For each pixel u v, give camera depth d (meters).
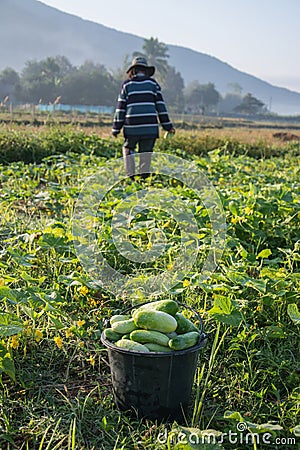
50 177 8.39
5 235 5.05
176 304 2.80
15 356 3.09
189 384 2.72
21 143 11.18
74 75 118.62
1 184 7.73
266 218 5.05
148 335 2.67
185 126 34.66
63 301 3.21
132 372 2.65
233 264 3.88
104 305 3.73
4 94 117.38
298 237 5.00
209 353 3.25
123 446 2.47
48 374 3.04
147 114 8.11
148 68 8.29
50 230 4.49
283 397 2.95
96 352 3.19
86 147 11.91
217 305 2.99
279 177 9.11
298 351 3.30
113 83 121.75
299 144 18.53
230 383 2.98
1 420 2.64
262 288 3.30
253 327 3.34
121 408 2.76
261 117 114.25
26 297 3.11
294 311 3.03
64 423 2.65
